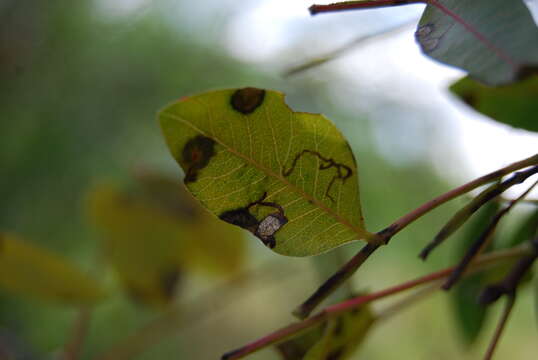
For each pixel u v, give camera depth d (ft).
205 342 2.26
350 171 0.56
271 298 2.23
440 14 0.48
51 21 2.21
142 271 1.22
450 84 0.79
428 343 2.25
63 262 1.03
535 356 2.28
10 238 0.99
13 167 2.10
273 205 0.56
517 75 0.43
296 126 0.55
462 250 0.87
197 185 0.55
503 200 0.69
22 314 1.92
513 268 0.64
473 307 0.88
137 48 2.30
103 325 1.88
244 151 0.55
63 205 2.08
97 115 2.21
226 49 2.31
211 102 0.54
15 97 2.14
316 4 0.52
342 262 0.88
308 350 0.71
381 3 0.51
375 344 2.47
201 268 1.26
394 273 2.21
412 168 2.27
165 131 0.54
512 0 0.45
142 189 1.22
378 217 2.20
